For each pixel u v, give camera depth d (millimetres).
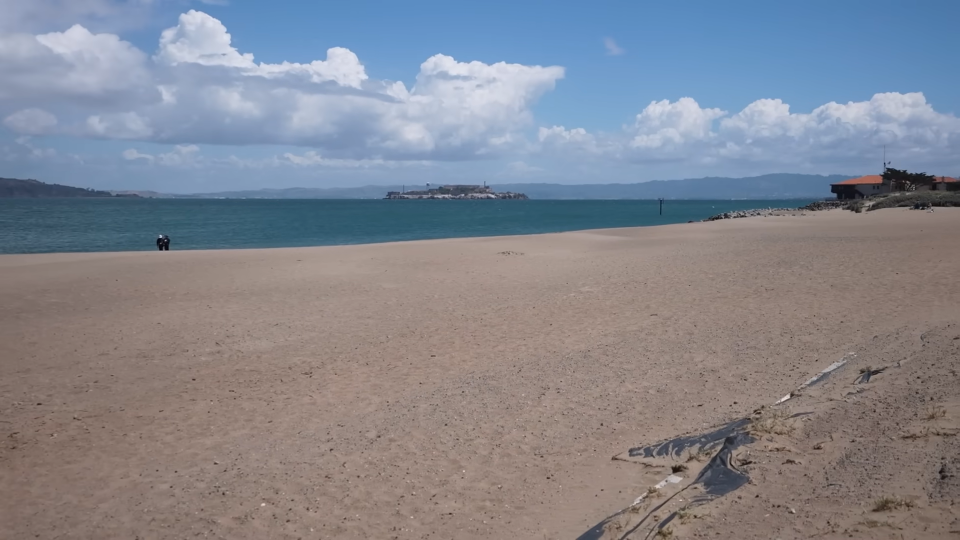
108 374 11133
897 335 10133
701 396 8414
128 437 8344
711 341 11312
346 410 9094
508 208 159625
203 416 9070
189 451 7832
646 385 9086
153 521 6051
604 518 5262
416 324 14375
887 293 14414
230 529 5797
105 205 170625
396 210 139250
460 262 24453
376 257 26078
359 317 15234
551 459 6809
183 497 6539
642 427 7477
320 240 51781
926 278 15969
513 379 9922
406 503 6062
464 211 131750
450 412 8578
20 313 15812
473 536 5344
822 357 9664
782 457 5789
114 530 5922
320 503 6191
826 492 4930
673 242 31219
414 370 10953
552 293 17500
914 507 4379
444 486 6367
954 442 5242
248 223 77188
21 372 11227
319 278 20828
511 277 20641
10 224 70188
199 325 14609
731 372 9367
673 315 13852
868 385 7539
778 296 15133
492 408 8609
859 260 20203
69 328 14352
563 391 9109
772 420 6711
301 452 7562
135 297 17797
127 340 13352
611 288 17844
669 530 4699
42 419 9008
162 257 26266
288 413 9094
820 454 5723
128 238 52125
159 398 9883
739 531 4574
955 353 8000
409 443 7574
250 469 7156
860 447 5668
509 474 6527
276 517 5973
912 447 5379
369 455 7305
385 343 12852
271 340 13289
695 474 5820
